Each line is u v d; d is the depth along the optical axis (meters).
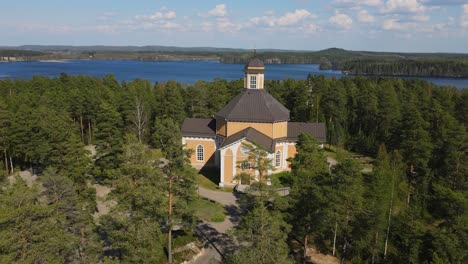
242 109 59.59
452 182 46.78
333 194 30.20
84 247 27.62
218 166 64.31
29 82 111.06
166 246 37.06
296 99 85.25
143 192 28.16
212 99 90.31
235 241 39.66
